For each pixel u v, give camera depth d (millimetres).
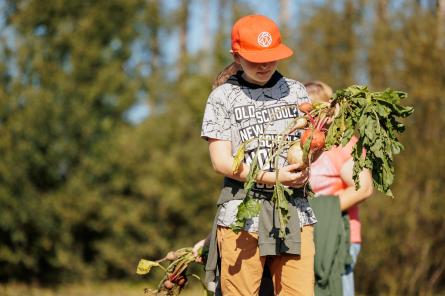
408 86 14008
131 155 18391
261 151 3893
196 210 17750
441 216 13562
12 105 17562
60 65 19156
